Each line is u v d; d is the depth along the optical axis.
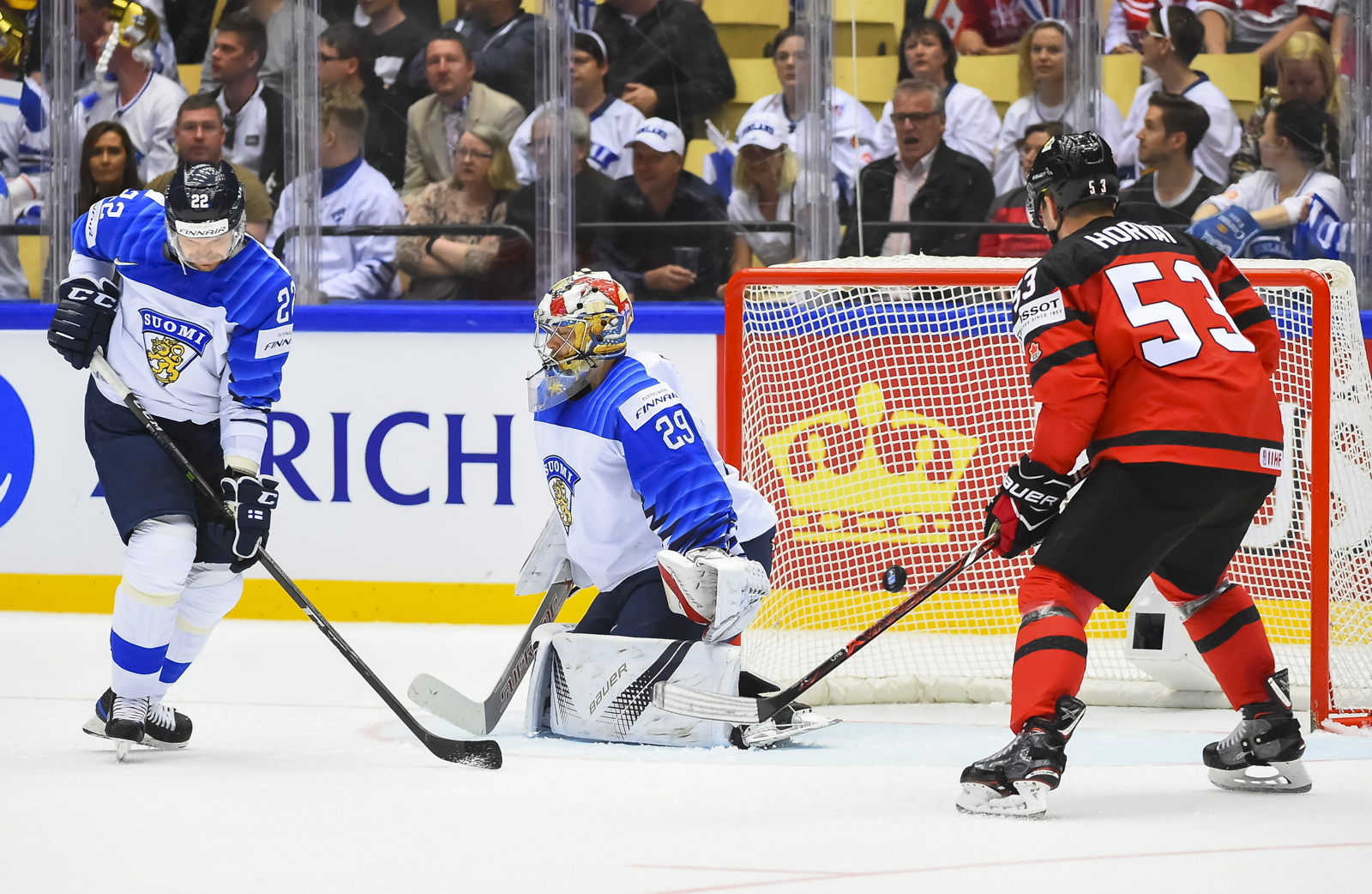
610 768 11.37
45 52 23.27
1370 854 8.41
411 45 22.62
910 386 17.94
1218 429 9.65
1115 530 9.69
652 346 19.72
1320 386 13.47
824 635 17.75
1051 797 10.25
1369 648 14.24
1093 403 9.62
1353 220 22.28
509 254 22.98
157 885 7.82
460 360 19.81
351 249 23.22
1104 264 9.84
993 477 17.80
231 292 11.77
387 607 20.16
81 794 10.35
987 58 22.69
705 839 8.83
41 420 20.62
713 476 12.05
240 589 12.52
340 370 20.02
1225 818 9.44
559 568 13.36
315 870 8.09
